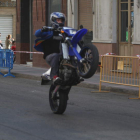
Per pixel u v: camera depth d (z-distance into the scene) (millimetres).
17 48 30703
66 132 9703
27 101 14320
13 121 10883
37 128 10094
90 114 12078
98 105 13828
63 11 25531
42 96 15648
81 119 11266
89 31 24406
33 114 11891
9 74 23547
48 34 11195
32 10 30109
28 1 30391
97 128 10172
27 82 20703
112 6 22484
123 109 13148
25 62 30688
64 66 10883
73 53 10773
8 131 9766
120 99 15430
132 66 16703
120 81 17219
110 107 13484
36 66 28078
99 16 23188
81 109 12945
